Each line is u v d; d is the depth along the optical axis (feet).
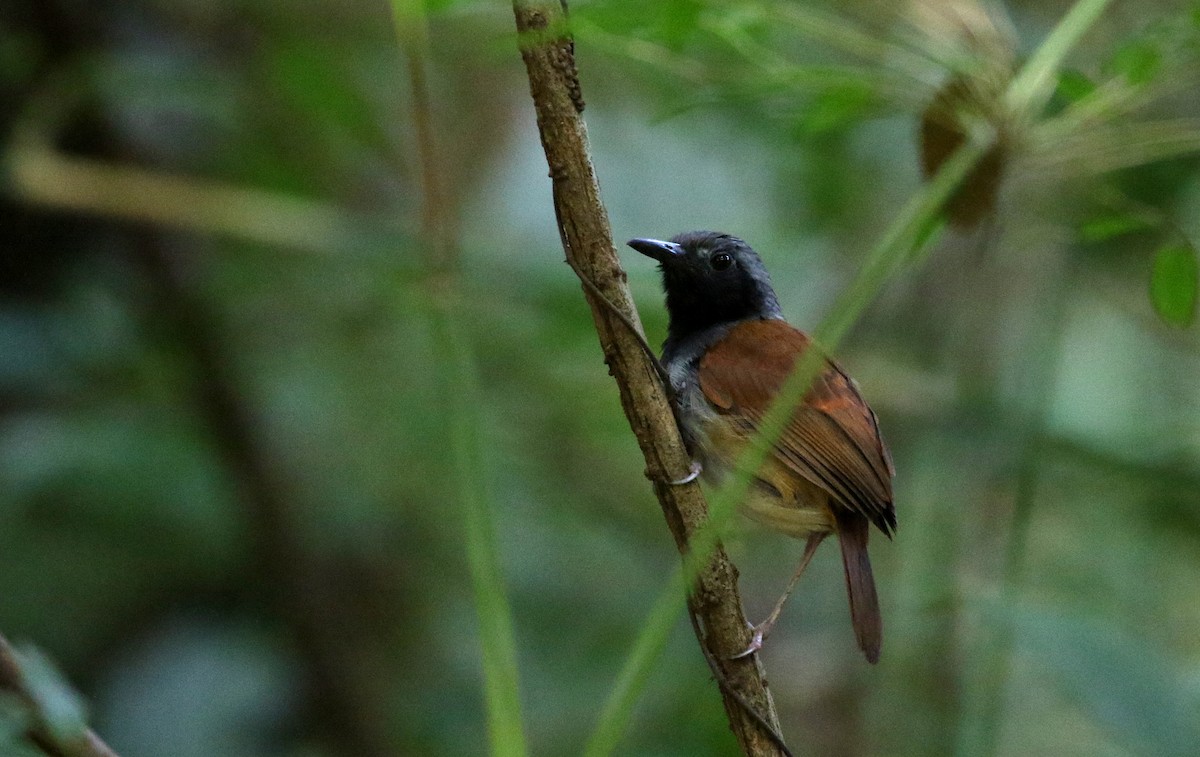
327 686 38.55
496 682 18.40
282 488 38.47
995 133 21.26
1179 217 32.07
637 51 21.79
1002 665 29.60
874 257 18.79
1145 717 22.17
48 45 37.14
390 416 39.73
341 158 42.11
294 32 41.50
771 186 43.27
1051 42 21.47
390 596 41.75
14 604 37.24
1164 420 41.57
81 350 37.19
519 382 39.11
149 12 40.04
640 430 20.53
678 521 20.63
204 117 40.47
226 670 38.17
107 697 37.40
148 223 37.06
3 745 14.60
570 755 37.22
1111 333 43.50
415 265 33.50
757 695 20.84
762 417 27.04
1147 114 26.27
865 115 22.81
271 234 34.50
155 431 37.45
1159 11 32.63
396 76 42.70
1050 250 39.75
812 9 24.16
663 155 44.27
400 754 38.91
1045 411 34.68
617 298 20.21
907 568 37.17
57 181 33.88
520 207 45.21
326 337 40.42
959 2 21.58
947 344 40.47
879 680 37.27
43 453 35.37
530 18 19.12
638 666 16.96
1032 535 38.83
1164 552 39.50
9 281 38.29
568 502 41.19
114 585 38.32
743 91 22.34
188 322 37.45
